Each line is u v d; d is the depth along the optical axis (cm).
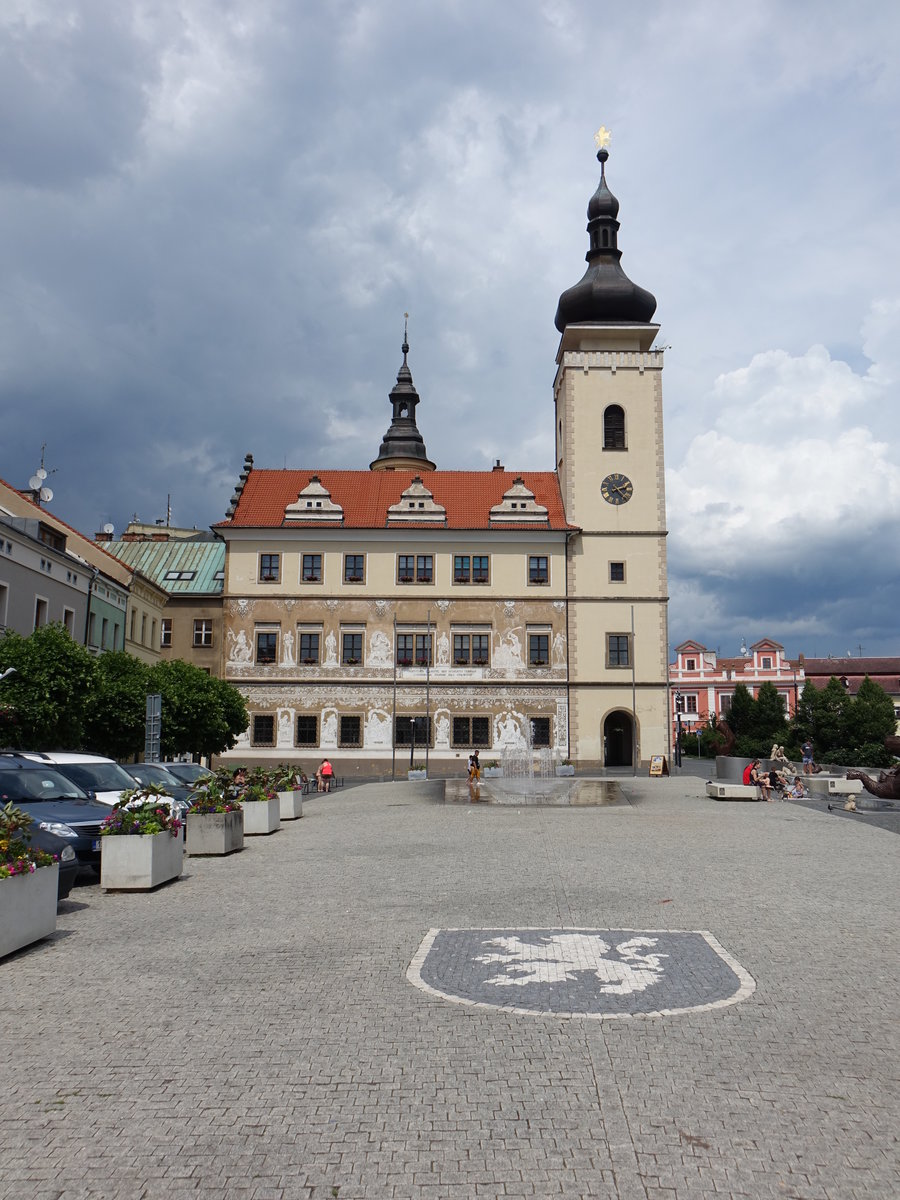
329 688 6562
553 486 7156
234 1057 809
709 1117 684
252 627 6612
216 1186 593
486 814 3194
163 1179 602
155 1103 714
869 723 9244
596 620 6650
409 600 6638
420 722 6550
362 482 7144
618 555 6725
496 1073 766
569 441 6844
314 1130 666
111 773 2309
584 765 6525
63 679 3394
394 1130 665
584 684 6588
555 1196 579
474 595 6650
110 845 1675
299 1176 604
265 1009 944
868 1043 837
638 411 6881
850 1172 606
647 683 6612
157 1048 834
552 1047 825
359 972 1080
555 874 1797
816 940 1234
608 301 6994
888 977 1054
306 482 7125
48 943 1261
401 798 4116
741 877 1755
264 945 1227
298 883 1739
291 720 6550
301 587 6644
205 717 4784
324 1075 765
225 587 6644
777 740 9494
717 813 3141
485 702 6569
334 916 1410
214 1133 663
